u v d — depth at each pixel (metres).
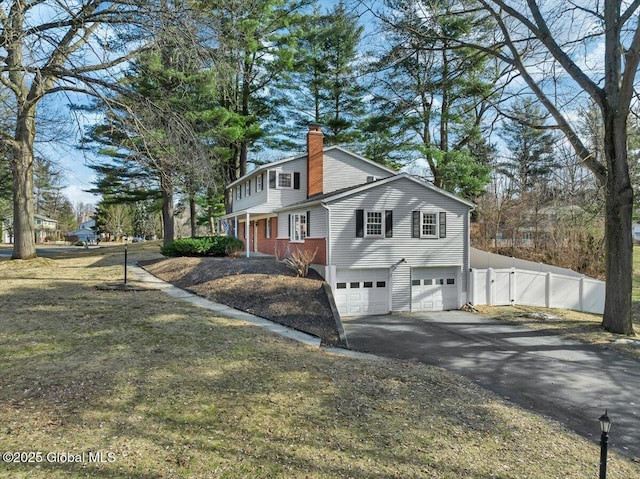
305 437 5.06
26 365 6.60
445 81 15.57
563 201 28.38
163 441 4.65
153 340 8.34
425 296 18.44
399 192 17.92
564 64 13.55
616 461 5.39
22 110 14.88
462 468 4.66
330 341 10.87
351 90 27.28
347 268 17.05
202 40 10.56
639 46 11.91
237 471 4.21
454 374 9.09
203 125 18.69
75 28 10.57
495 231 31.52
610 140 13.65
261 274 16.05
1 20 9.40
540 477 4.66
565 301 19.75
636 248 37.47
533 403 7.66
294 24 25.77
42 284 14.41
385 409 6.15
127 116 12.08
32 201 20.16
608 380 9.27
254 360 7.80
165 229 29.12
